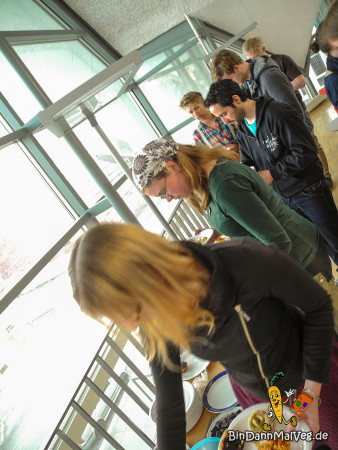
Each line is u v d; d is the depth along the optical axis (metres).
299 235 1.19
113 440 1.24
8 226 2.37
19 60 2.69
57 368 2.16
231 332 0.77
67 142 1.54
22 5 3.12
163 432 0.88
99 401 1.87
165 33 4.31
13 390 2.01
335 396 0.86
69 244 2.58
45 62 3.21
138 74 4.40
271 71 2.16
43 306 2.35
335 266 1.97
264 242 1.05
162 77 4.53
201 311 0.69
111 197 1.68
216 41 4.93
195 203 1.24
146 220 3.67
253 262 0.73
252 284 0.74
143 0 3.93
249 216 1.03
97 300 0.59
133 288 0.57
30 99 2.73
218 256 0.72
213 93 1.62
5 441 1.84
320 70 7.77
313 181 1.62
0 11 2.84
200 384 1.27
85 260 0.58
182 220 3.03
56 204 2.77
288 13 5.86
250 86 2.37
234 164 1.08
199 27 4.37
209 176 1.08
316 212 1.68
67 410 1.14
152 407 1.26
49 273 2.44
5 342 2.10
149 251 0.59
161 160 1.09
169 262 0.61
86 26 3.93
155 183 1.11
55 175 2.70
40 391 2.01
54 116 1.25
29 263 2.35
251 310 0.77
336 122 2.79
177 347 0.83
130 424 1.37
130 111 4.35
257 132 1.64
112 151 1.53
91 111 1.48
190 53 4.50
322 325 0.83
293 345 0.85
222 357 0.83
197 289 0.67
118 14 3.93
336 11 1.07
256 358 0.83
